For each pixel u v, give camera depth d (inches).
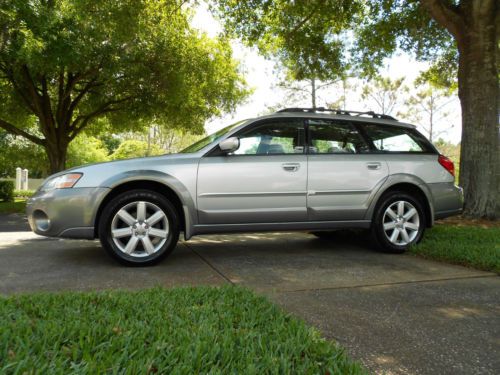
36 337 76.0
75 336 78.8
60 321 86.0
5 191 668.1
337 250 211.5
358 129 205.3
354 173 195.3
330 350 77.7
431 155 214.5
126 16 407.8
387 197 201.8
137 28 423.5
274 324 90.7
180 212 181.0
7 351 70.1
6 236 260.2
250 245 225.1
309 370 68.1
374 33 485.1
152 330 81.8
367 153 202.1
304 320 103.4
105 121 731.4
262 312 100.0
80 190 164.7
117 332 81.0
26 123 684.7
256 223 183.8
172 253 200.4
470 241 213.9
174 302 105.1
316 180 189.8
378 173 199.3
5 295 124.6
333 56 494.3
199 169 176.9
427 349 90.4
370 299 126.2
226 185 178.4
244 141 186.5
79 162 1214.3
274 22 467.8
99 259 183.6
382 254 201.3
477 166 312.3
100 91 568.7
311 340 81.4
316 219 191.5
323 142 197.0
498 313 114.3
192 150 191.6
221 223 179.9
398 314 112.7
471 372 80.1
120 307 100.1
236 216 180.4
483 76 311.6
